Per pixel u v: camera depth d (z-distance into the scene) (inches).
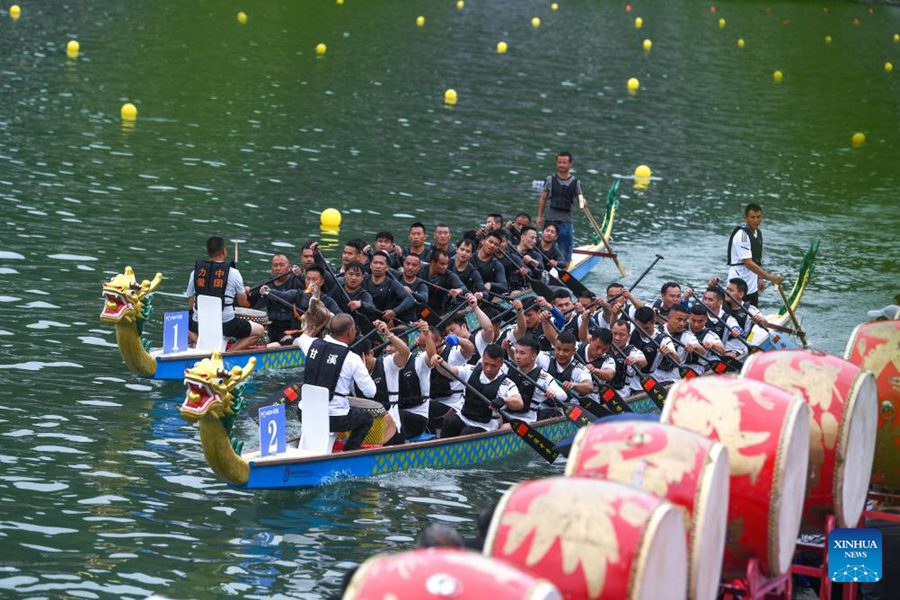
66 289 1830.7
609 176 3171.8
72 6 4726.9
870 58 5816.9
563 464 1461.6
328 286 1743.4
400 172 2925.7
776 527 781.9
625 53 5270.7
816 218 2997.0
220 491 1220.5
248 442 1390.3
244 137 3075.8
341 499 1241.4
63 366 1530.5
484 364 1433.3
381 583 562.6
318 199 2600.9
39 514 1115.3
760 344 1994.3
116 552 1054.4
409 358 1430.9
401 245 2351.1
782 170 3491.6
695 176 3289.9
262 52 4291.3
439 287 1857.8
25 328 1642.5
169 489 1210.6
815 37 6309.1
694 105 4315.9
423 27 5295.3
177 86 3567.9
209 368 1159.0
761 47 5841.5
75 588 979.3
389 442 1371.8
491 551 652.7
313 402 1284.4
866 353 1000.2
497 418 1453.0
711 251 2608.3
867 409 899.4
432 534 684.1
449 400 1518.2
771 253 2640.3
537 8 6358.3
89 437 1320.1
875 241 2817.4
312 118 3393.2
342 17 5295.3
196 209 2400.3
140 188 2498.8
